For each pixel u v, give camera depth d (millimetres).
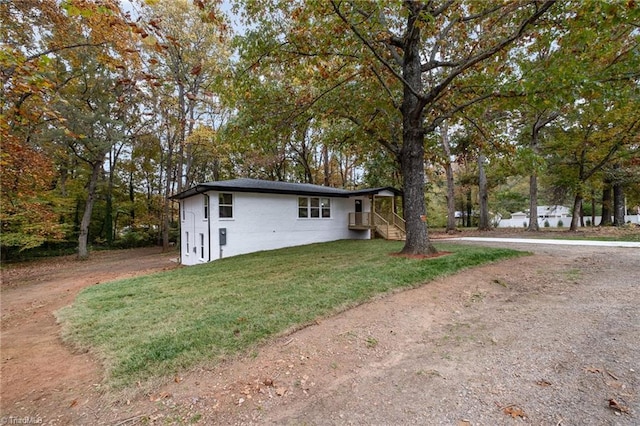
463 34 8203
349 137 10297
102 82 16547
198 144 20578
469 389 2668
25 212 12531
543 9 5500
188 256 15352
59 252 21469
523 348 3383
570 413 2273
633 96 7555
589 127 15039
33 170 9555
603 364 2936
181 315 4555
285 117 8391
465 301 5164
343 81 7855
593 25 5203
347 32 6383
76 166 21797
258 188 13578
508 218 34812
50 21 9148
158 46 3955
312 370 3088
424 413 2371
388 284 5684
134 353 3385
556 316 4250
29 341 4113
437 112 9672
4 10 8445
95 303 5723
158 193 27719
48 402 2676
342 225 17828
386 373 3021
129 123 18797
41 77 3881
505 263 7605
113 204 26281
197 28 16516
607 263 7320
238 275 7480
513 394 2557
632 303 4523
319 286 5680
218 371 3061
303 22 5977
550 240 12562
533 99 6043
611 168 16953
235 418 2398
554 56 5969
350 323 4188
